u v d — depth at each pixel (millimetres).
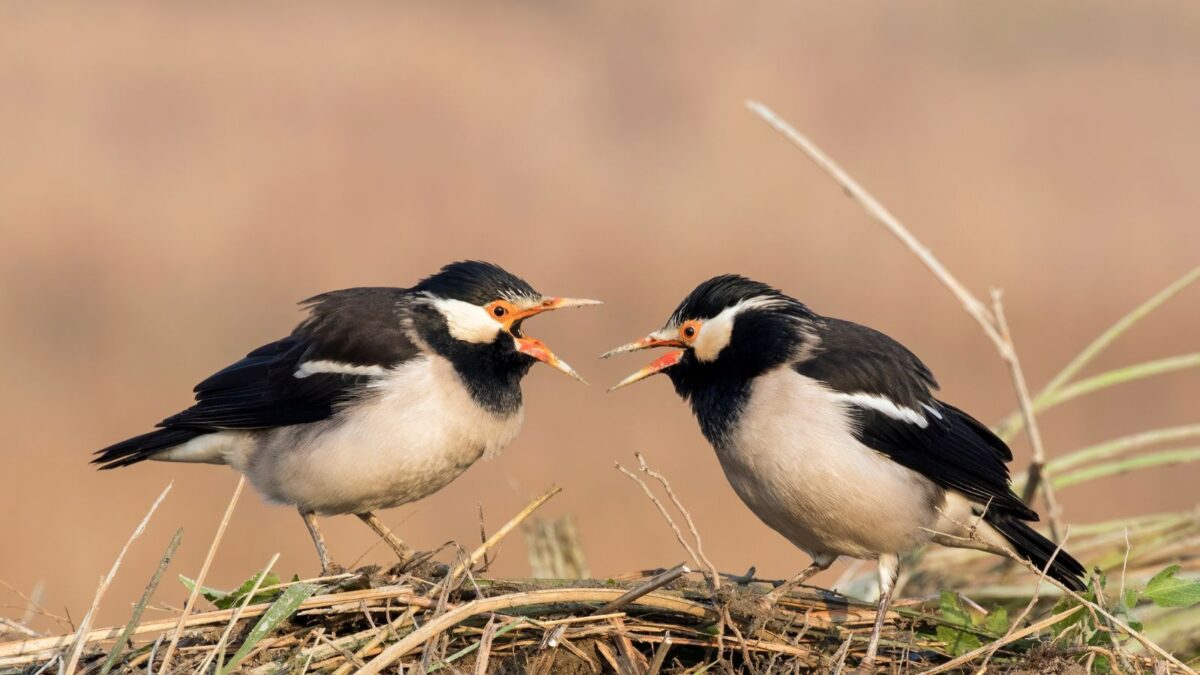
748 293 9211
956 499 9031
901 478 8734
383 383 9133
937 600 8938
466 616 7273
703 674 7574
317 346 9352
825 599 8422
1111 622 7586
